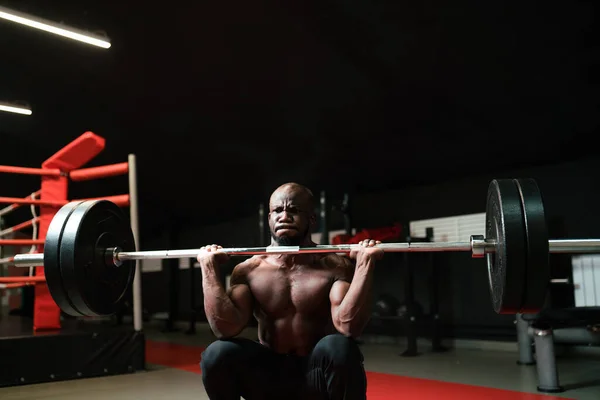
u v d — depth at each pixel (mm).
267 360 1471
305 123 5223
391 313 5391
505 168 4992
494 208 1433
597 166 4477
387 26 3803
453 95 4238
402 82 4301
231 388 1458
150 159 6527
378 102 4625
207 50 4598
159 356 5094
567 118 4078
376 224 6059
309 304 1484
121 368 3797
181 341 6660
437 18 3594
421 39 3824
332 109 4910
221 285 1452
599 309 3252
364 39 3998
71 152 3752
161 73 5000
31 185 7336
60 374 3512
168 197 7656
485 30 3574
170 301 8383
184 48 4629
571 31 3369
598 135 4164
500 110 4227
